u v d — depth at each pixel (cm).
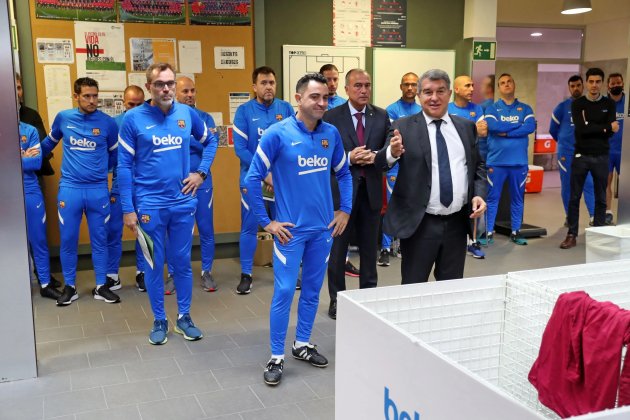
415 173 297
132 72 532
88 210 448
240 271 543
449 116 304
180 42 542
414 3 626
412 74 562
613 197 986
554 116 725
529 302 187
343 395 152
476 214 294
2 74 294
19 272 311
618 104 782
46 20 502
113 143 455
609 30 948
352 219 394
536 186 1003
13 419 277
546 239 671
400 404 127
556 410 162
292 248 310
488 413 102
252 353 356
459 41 652
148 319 418
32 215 454
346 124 388
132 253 565
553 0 950
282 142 301
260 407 289
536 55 998
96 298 464
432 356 115
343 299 150
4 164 300
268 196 445
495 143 628
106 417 279
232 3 552
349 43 609
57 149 521
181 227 368
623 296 206
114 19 521
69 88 517
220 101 562
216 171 570
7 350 315
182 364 340
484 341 187
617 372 146
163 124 350
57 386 311
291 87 596
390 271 541
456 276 312
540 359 167
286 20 586
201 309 439
